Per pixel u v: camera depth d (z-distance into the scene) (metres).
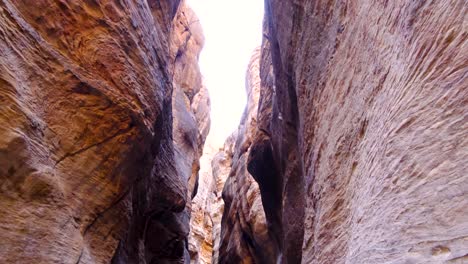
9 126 4.60
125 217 7.14
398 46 4.05
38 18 5.91
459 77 2.90
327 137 6.88
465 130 2.71
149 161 8.67
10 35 4.95
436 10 3.34
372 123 4.62
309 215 7.88
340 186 5.81
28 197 4.84
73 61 6.37
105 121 6.48
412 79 3.58
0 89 4.57
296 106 10.74
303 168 9.21
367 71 5.09
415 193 3.05
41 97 5.46
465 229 2.42
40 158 5.09
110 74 6.89
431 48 3.34
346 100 6.01
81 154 6.06
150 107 7.85
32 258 4.67
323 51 7.56
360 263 3.61
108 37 7.10
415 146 3.22
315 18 8.09
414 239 2.86
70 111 5.95
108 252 6.54
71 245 5.39
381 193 3.66
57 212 5.25
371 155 4.39
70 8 6.54
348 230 5.11
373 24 4.96
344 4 6.39
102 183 6.41
